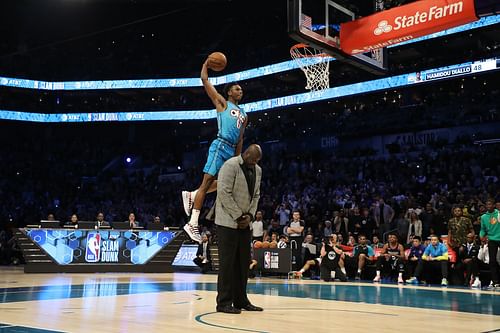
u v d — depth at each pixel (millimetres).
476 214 13562
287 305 6363
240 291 5660
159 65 29391
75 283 10039
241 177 5527
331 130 25391
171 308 5812
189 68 28922
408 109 23141
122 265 14141
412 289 9641
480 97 21172
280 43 26281
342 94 23078
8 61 29062
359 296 7961
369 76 22219
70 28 29203
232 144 5809
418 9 8570
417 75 20562
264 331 4137
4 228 24109
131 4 26141
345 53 9398
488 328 4645
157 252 14422
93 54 30328
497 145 19875
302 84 26391
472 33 19234
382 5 10133
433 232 13570
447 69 19797
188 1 25750
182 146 30297
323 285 10523
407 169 20641
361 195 19297
